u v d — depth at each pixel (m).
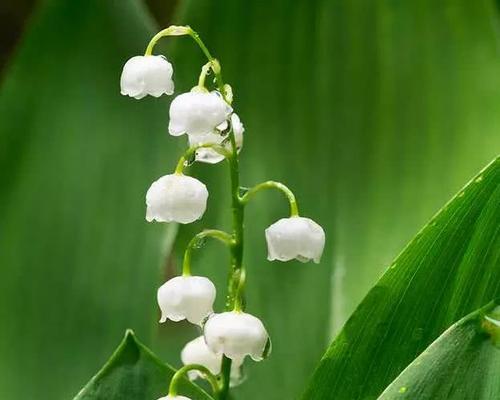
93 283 0.43
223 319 0.37
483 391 0.36
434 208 0.43
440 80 0.43
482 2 0.43
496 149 0.43
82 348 0.43
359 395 0.38
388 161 0.43
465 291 0.38
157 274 0.43
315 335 0.43
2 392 0.43
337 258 0.43
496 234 0.38
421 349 0.38
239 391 0.43
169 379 0.38
